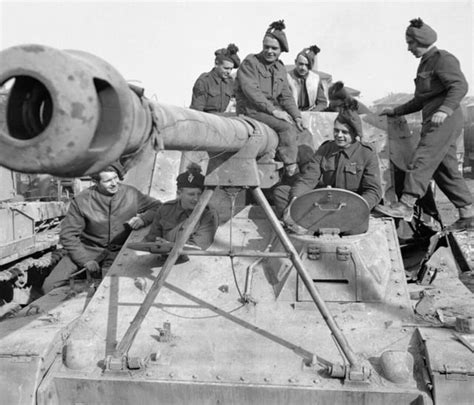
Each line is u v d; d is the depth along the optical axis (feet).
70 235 22.93
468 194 24.67
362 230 19.93
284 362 15.71
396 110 26.45
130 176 25.14
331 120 28.02
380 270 18.84
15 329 17.39
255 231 21.48
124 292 18.97
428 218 27.50
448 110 22.91
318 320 17.39
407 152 26.18
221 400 15.17
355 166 22.18
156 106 11.30
